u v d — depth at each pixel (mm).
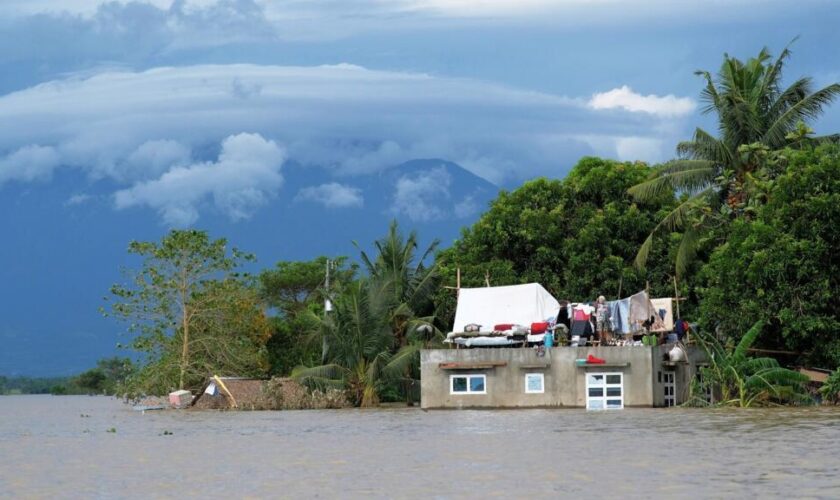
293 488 25797
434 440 37844
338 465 30562
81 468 31609
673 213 66938
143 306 72250
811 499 22031
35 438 45031
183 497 24750
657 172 70375
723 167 67375
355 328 67312
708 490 23562
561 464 29125
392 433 41750
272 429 46406
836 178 57375
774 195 58375
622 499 22750
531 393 55656
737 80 68062
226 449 36781
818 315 56031
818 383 55531
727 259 58656
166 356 72188
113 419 59656
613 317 56562
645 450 32062
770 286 57062
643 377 53719
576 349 55031
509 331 57875
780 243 56438
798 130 64250
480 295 61625
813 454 29859
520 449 33531
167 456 34781
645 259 69000
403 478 27156
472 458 31391
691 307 69750
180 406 68625
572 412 51656
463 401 56844
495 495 23797
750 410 50469
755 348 59406
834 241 56719
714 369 54625
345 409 63906
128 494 25500
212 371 72312
